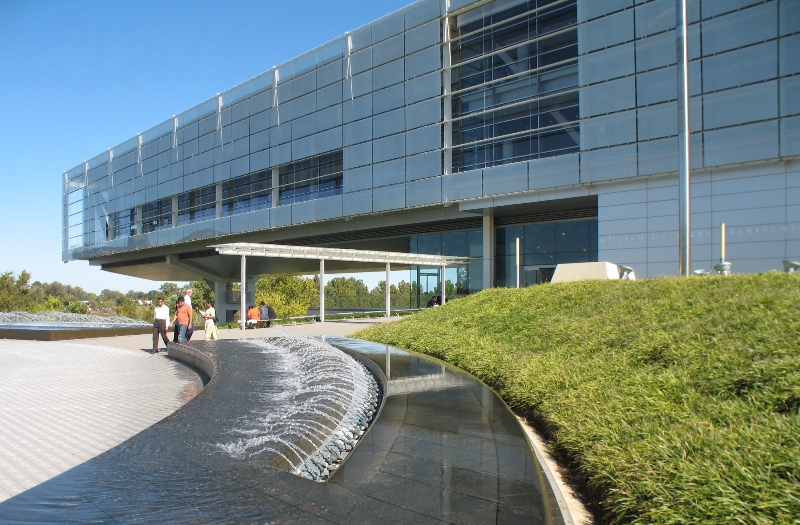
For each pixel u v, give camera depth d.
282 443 3.87
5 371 10.84
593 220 26.47
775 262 19.06
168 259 49.91
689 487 2.99
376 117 30.86
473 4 27.05
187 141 44.56
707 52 20.23
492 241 28.88
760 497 2.76
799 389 3.99
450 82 28.23
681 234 12.99
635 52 22.00
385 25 30.47
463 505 2.72
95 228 57.22
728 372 4.79
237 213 40.44
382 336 13.41
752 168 19.64
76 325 24.73
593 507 3.61
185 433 4.19
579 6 23.66
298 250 23.77
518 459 3.52
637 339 6.86
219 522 2.41
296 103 35.50
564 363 7.02
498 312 12.23
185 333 14.86
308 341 12.62
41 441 5.45
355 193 31.78
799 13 18.45
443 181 27.80
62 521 2.38
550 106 24.92
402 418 4.73
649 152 21.55
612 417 4.54
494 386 7.27
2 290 50.38
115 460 3.40
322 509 2.63
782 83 18.73
